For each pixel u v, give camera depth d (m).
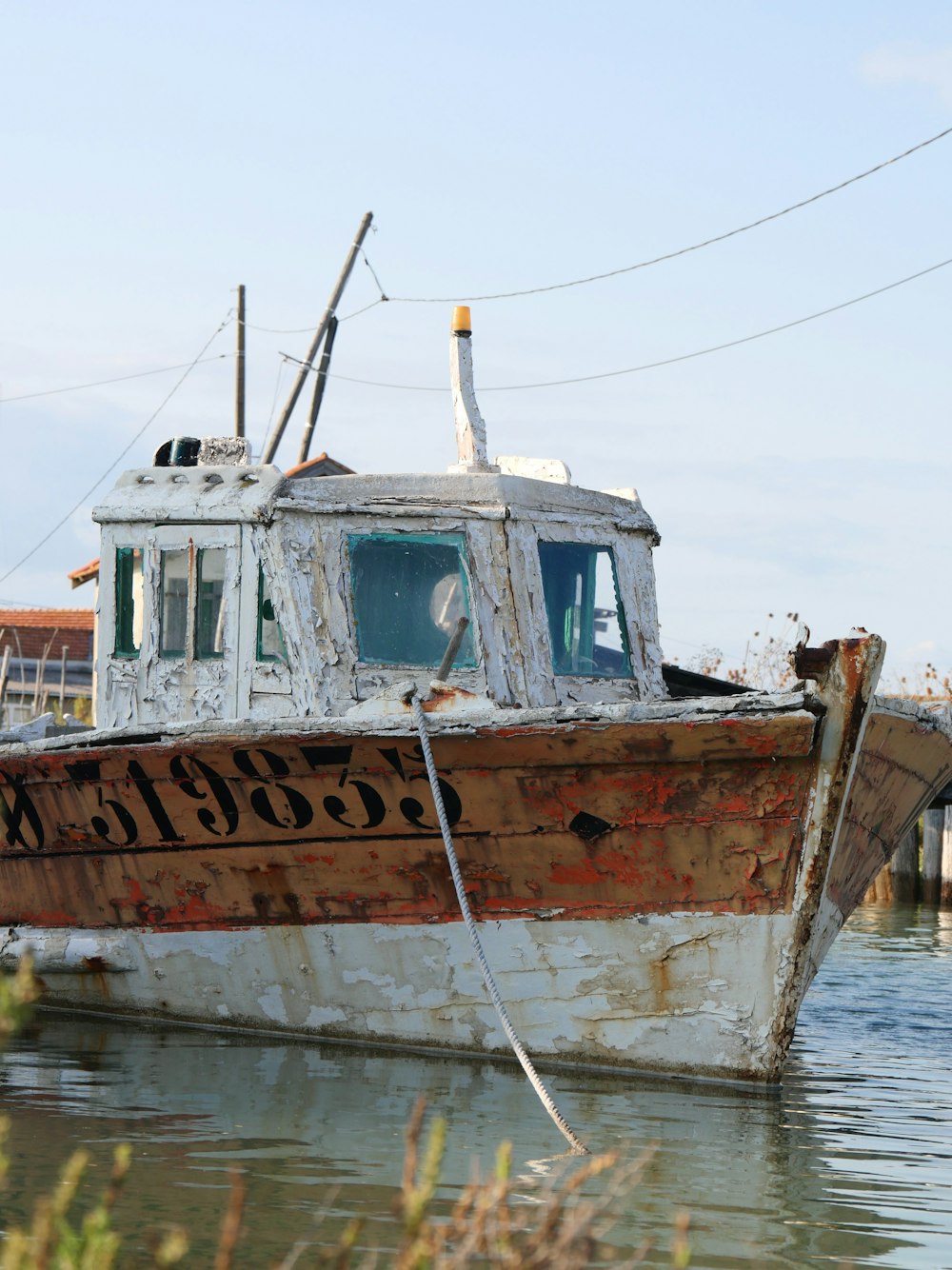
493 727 9.28
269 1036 10.95
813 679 8.89
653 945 9.55
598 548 11.87
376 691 10.85
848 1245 6.59
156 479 11.93
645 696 11.80
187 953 11.20
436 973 10.16
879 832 10.96
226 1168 7.34
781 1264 6.33
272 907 10.66
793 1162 7.89
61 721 18.73
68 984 12.03
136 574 11.83
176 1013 11.45
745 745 8.92
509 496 11.38
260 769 10.13
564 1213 6.71
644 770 9.18
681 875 9.39
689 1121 8.66
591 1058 9.85
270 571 11.05
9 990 4.52
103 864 11.48
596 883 9.60
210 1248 6.20
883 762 10.15
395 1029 10.41
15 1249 4.71
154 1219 6.57
